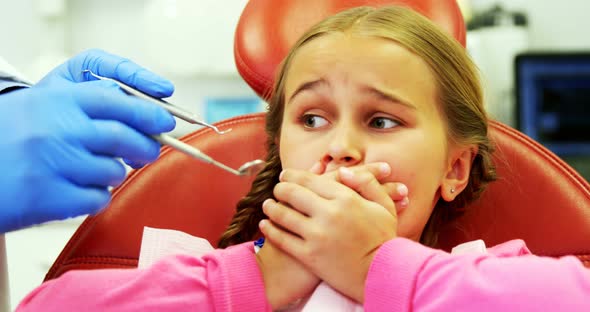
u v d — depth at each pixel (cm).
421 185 84
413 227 85
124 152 69
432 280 68
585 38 225
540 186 100
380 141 83
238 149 105
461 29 107
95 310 72
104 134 67
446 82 90
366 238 75
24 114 67
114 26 229
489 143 99
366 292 71
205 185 103
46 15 212
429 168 85
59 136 66
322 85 84
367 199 79
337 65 84
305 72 86
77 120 67
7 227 66
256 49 107
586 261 97
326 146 83
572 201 99
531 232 100
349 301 76
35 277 188
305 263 76
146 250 91
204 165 103
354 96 83
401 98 83
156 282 74
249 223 98
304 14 106
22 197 65
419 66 87
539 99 197
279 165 98
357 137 82
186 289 74
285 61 96
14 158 65
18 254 188
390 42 86
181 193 101
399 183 82
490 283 65
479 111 97
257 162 70
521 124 197
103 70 87
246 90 234
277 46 106
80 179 67
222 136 106
